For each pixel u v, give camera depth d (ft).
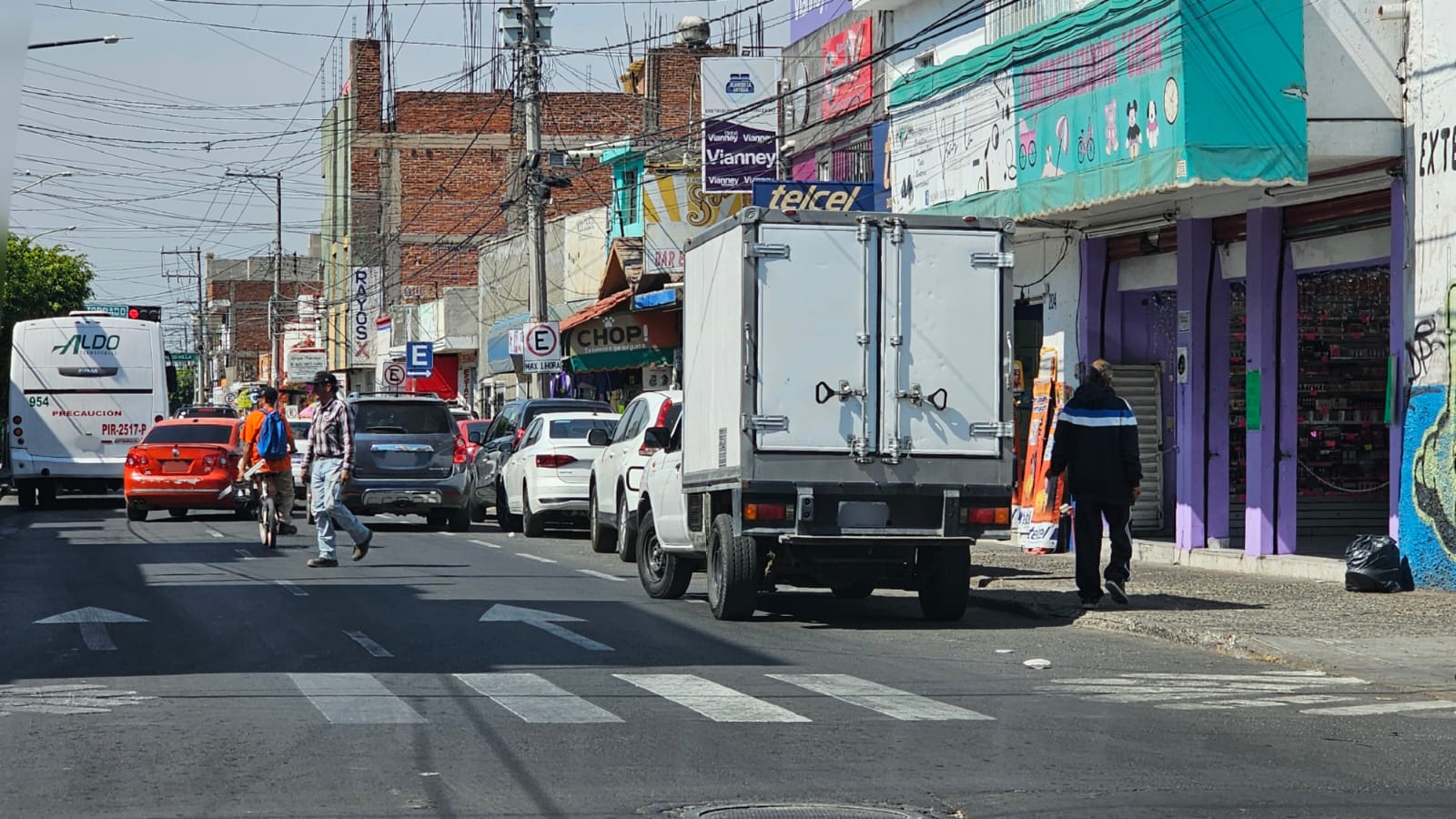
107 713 29.89
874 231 44.83
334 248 285.43
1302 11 54.54
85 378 116.67
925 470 44.91
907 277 45.01
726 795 23.66
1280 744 28.63
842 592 55.26
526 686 33.50
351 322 252.01
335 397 63.00
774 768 25.67
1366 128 55.06
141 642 40.16
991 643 42.83
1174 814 22.89
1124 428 49.98
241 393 253.03
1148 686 35.50
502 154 245.86
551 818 22.06
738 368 44.32
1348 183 57.52
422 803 22.81
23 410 115.85
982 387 45.37
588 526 92.53
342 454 62.64
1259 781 25.35
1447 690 35.06
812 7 104.22
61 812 22.06
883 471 44.70
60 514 106.73
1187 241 66.08
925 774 25.45
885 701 32.50
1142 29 57.00
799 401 44.24
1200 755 27.43
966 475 45.16
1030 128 65.77
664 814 22.44
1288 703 33.53
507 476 86.84
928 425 44.98
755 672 36.22
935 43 87.30
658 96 186.60
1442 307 53.01
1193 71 54.19
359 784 23.91
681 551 50.83
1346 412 68.69
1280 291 61.82
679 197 124.36
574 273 154.51
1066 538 70.69
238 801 22.79
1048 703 32.73
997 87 68.80
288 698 31.73
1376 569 53.62
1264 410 61.93
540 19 104.47
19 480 115.75
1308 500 68.80
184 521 95.50
